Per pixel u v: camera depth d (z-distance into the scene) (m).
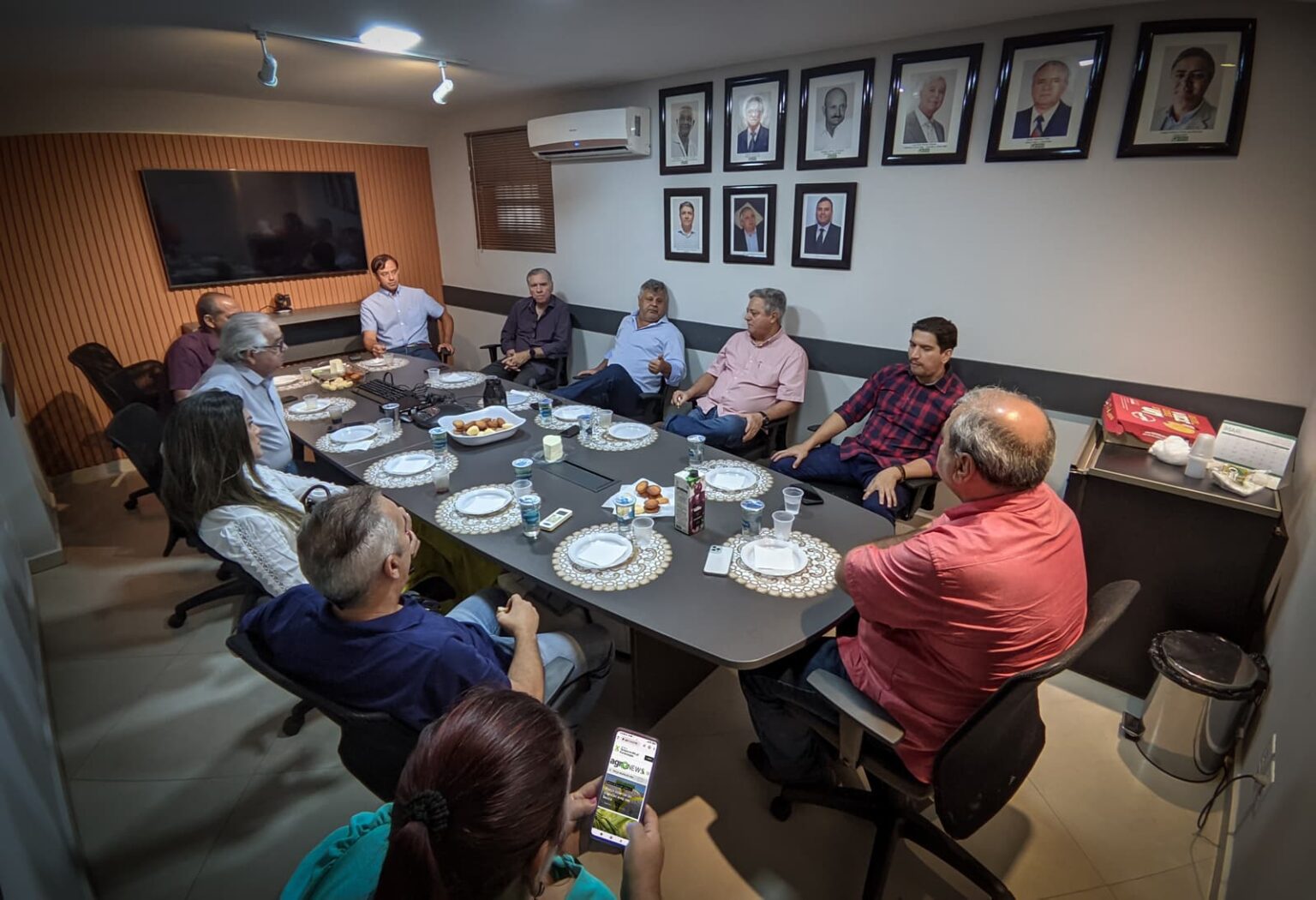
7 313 3.48
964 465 1.21
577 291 4.39
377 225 4.88
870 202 2.92
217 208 4.05
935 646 1.20
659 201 3.72
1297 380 2.14
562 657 1.58
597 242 4.14
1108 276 2.40
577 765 1.81
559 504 1.95
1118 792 1.76
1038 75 2.36
